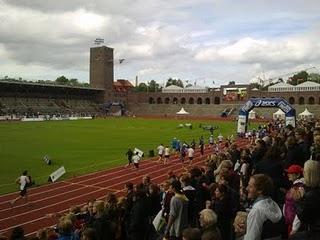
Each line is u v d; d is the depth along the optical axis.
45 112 149.62
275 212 6.49
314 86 148.50
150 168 42.28
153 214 12.48
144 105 182.25
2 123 108.81
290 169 8.95
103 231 10.84
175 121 127.44
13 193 31.11
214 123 117.94
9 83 139.75
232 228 9.93
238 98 161.75
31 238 11.55
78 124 109.44
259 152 14.20
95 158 48.84
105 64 180.25
